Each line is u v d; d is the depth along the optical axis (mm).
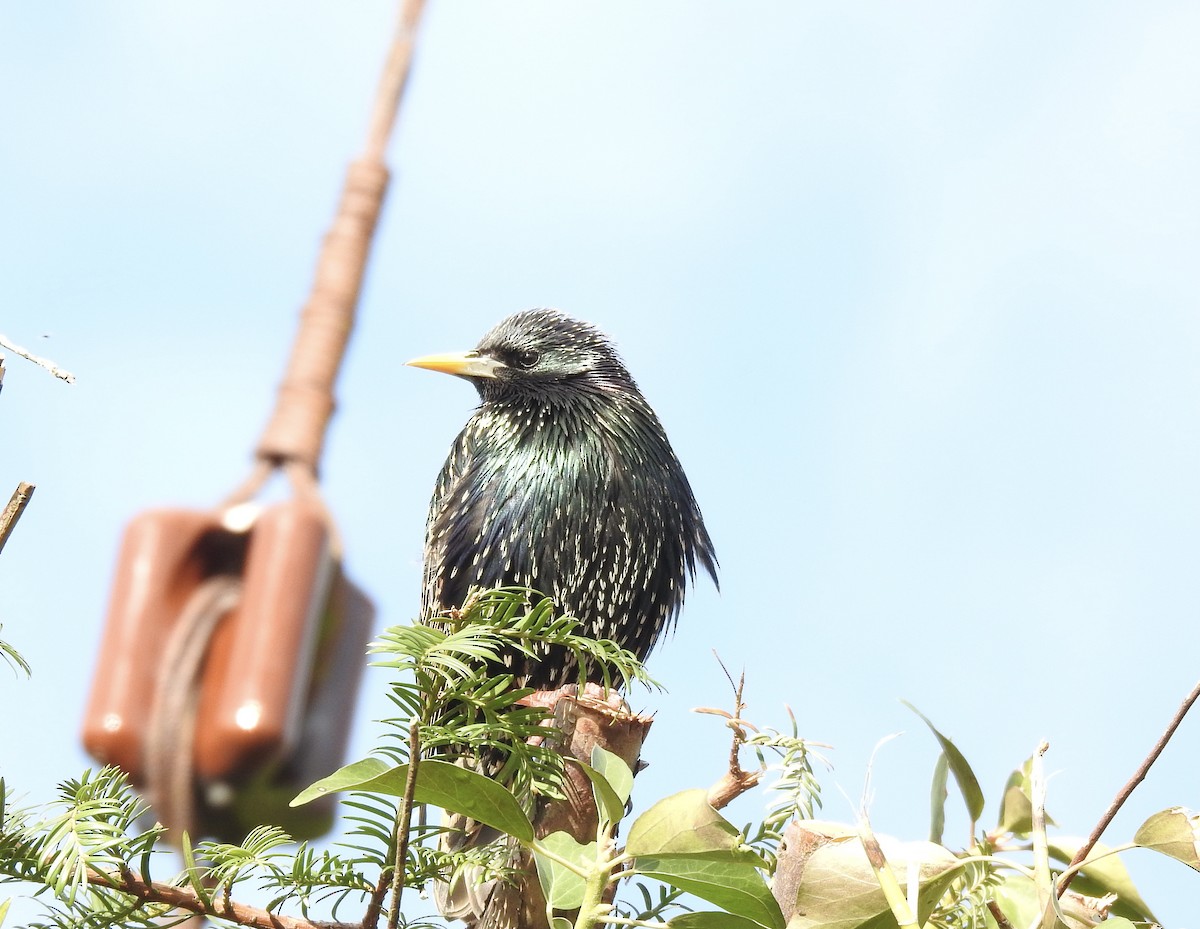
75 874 4934
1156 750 5305
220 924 5414
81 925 5348
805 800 5941
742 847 5125
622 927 5531
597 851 5242
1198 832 5266
